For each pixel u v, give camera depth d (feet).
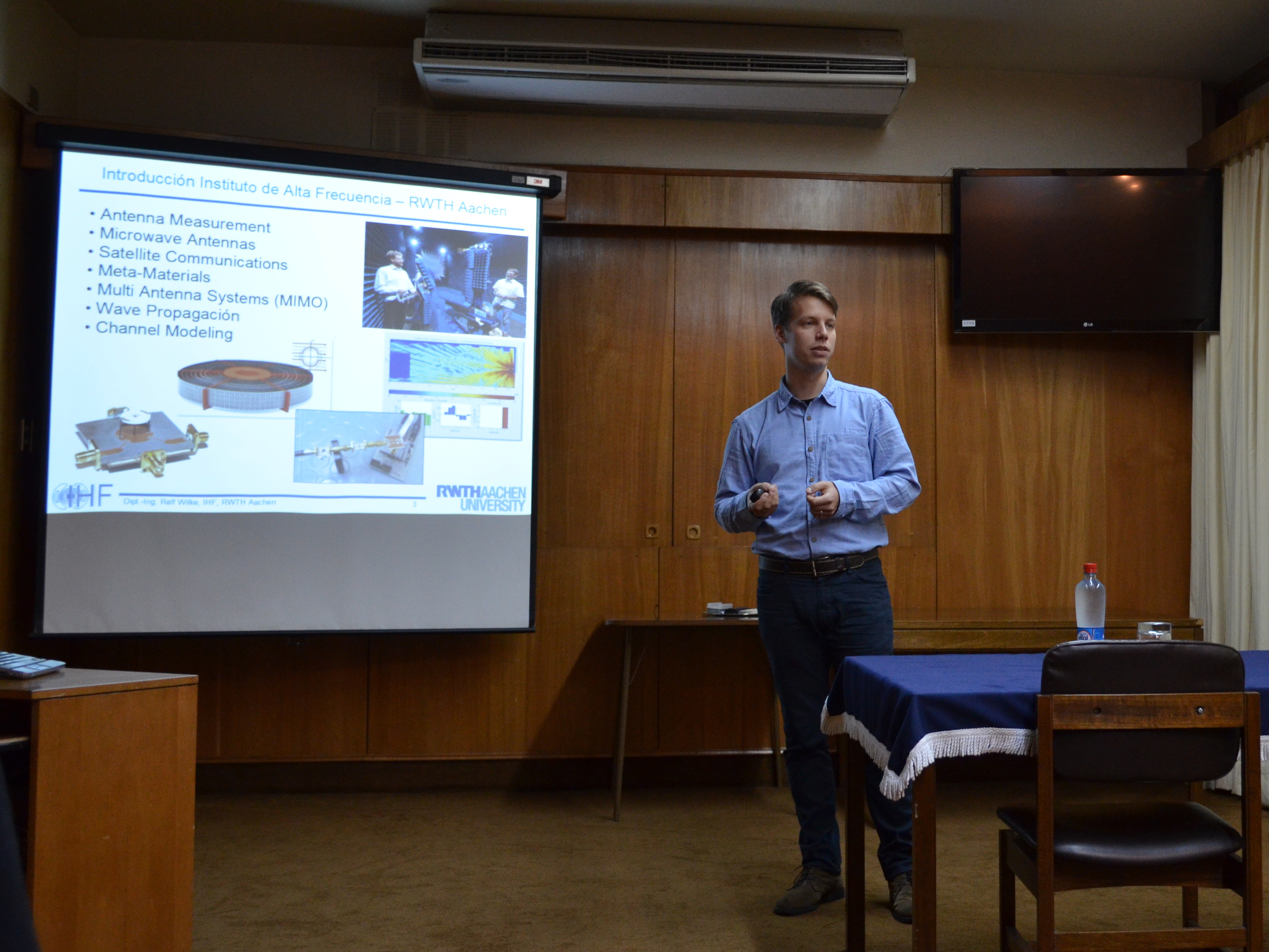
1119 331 13.28
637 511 13.30
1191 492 13.80
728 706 13.21
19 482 11.35
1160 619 12.55
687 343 13.50
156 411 11.47
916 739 5.54
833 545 8.18
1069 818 6.04
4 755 6.03
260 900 8.57
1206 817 6.05
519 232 12.72
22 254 11.40
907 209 13.52
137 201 11.50
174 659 12.44
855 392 8.65
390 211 12.30
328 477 11.96
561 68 12.37
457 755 12.84
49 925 5.58
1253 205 12.72
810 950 7.43
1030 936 7.59
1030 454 13.73
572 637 13.11
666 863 9.71
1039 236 13.32
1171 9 12.37
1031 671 6.57
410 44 13.37
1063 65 13.92
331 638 12.10
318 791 12.66
